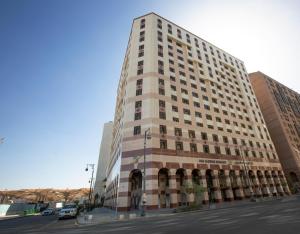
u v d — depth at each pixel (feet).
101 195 313.94
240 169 146.51
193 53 181.47
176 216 63.77
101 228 44.34
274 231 26.02
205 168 126.00
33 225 60.59
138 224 47.32
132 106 127.24
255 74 259.60
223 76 195.31
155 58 146.10
